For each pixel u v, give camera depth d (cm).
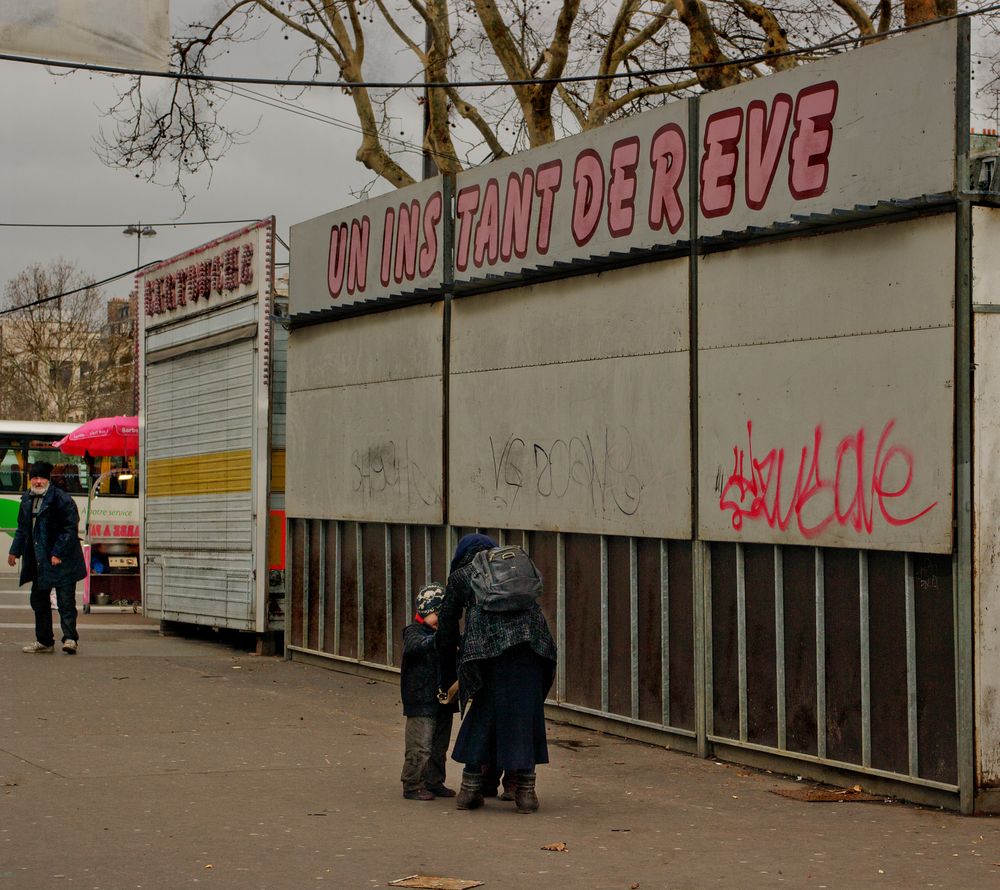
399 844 727
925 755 835
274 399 1625
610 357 1087
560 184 1146
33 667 1454
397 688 1355
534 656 821
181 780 891
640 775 941
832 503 891
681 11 1931
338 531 1484
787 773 935
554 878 659
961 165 806
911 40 839
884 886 651
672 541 1035
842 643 891
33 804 810
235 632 1806
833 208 890
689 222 1013
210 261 1728
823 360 900
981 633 807
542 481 1163
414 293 1324
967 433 805
